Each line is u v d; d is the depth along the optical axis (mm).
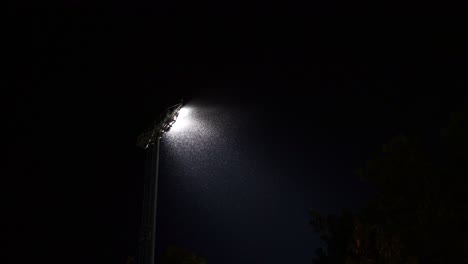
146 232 13039
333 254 13773
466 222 7434
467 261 7328
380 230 9305
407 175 8422
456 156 7859
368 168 8953
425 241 7812
